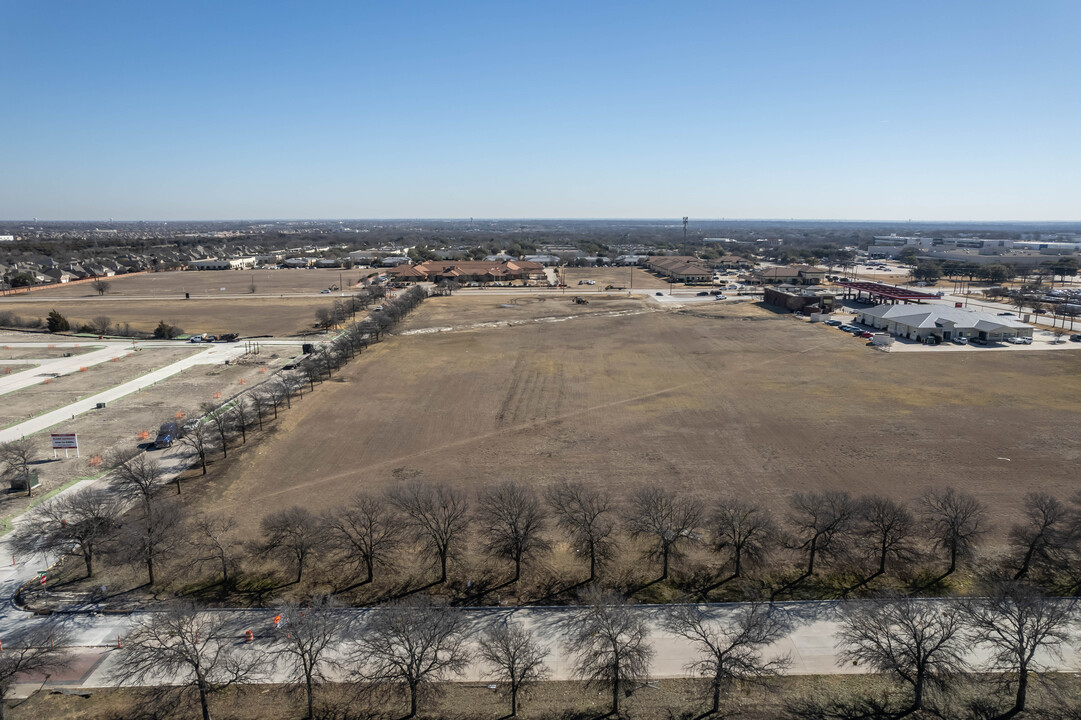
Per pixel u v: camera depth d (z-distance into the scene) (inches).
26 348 5064.0
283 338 5467.5
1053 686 1380.4
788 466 2566.4
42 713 1334.9
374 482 2454.5
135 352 4918.8
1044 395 3501.5
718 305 7293.3
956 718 1301.7
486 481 2449.6
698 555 1930.4
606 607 1461.6
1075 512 2058.3
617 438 2913.4
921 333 5054.1
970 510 1879.9
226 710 1343.5
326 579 1817.2
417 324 5999.0
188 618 1434.5
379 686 1407.5
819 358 4505.4
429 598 1637.6
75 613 1668.3
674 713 1328.7
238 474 2536.9
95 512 1923.0
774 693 1382.9
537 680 1422.2
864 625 1403.8
